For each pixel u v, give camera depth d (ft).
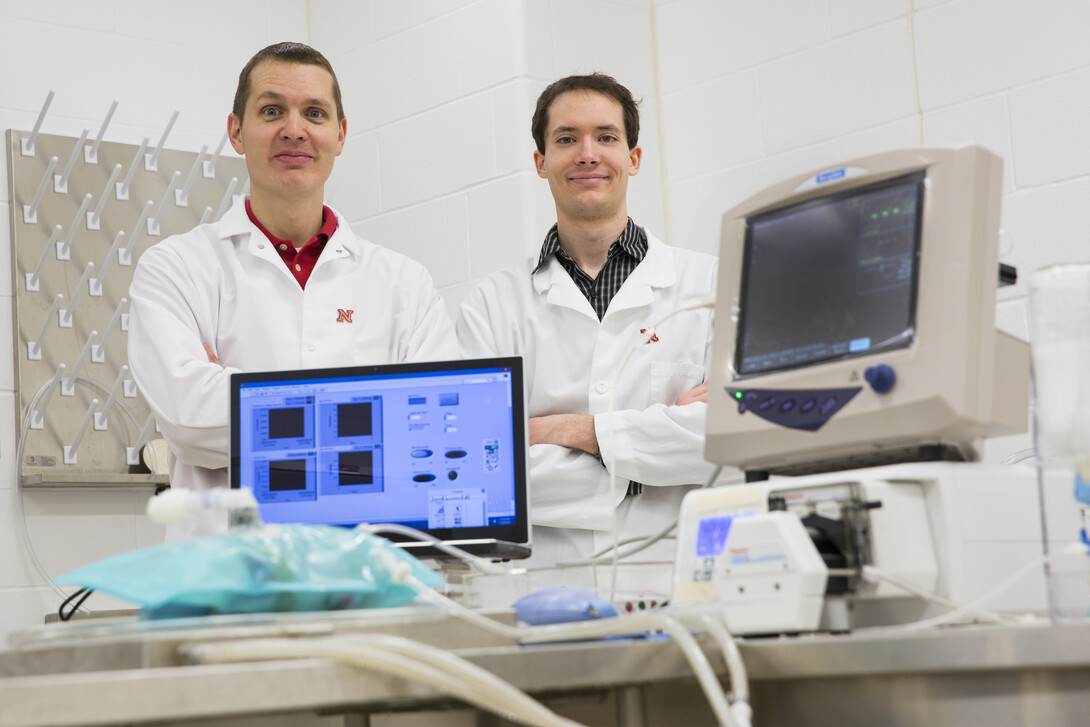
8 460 9.98
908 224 3.77
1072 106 8.58
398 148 11.71
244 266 7.18
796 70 10.30
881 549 3.45
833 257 3.97
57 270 10.36
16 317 10.14
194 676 2.59
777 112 10.43
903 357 3.65
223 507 3.32
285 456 5.52
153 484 10.43
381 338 7.22
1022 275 8.75
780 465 4.13
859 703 3.33
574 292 7.88
